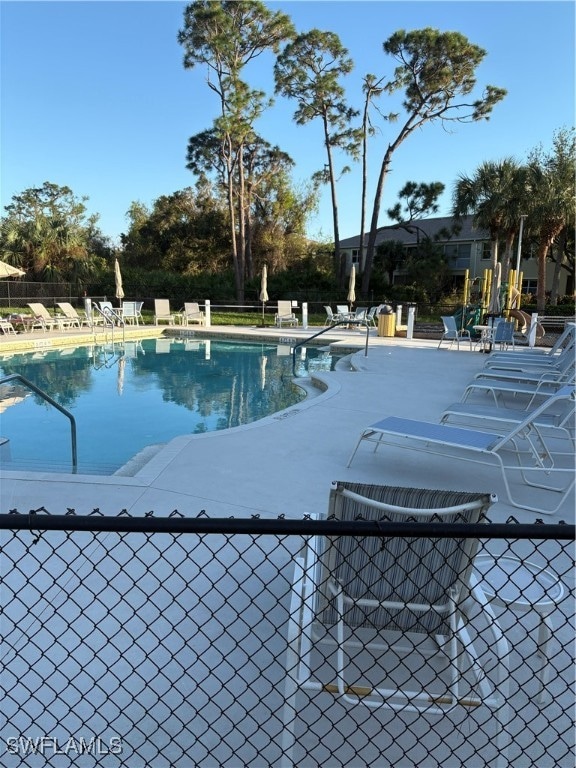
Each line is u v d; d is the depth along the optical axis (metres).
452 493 1.71
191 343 15.34
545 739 1.76
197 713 1.71
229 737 1.74
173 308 25.12
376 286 28.73
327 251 36.38
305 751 1.69
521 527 1.25
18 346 12.80
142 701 1.87
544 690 1.86
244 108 25.77
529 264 32.00
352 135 28.59
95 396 8.75
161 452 4.67
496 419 4.50
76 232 28.59
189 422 7.24
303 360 12.63
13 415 7.51
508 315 16.36
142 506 3.48
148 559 2.75
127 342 15.09
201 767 1.63
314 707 1.89
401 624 1.84
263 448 4.88
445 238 31.44
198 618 2.30
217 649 2.07
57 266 26.08
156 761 1.65
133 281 27.02
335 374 9.24
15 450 5.93
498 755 1.58
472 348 13.12
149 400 8.52
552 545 2.98
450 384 8.34
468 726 1.82
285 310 19.36
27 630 2.19
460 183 19.30
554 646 2.18
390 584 1.83
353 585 1.85
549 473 4.47
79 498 3.59
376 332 17.55
